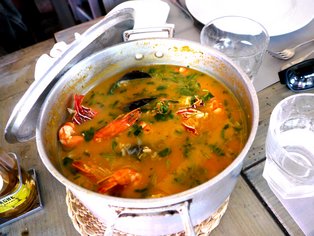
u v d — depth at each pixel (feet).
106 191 0.83
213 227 0.89
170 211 0.69
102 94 1.08
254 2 1.43
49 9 2.91
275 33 1.31
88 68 1.02
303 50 1.29
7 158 0.96
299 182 0.89
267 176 0.98
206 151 0.91
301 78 1.14
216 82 1.06
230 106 0.99
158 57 1.10
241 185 0.98
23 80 1.36
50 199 1.00
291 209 0.92
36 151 1.12
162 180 0.86
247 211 0.94
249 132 0.79
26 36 2.63
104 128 0.98
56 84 0.92
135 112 1.01
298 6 1.40
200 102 1.01
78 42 0.86
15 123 0.84
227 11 1.43
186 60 1.09
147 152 0.92
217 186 0.70
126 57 1.07
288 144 0.99
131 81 1.10
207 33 1.28
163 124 0.98
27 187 0.96
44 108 0.86
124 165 0.90
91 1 2.23
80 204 0.95
